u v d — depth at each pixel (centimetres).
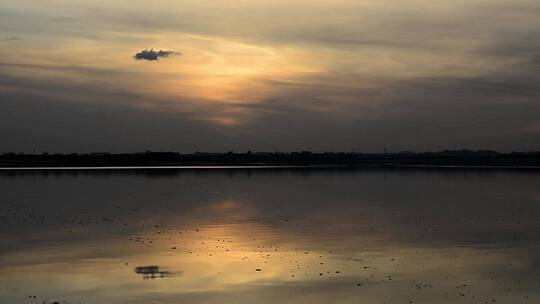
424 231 3619
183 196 6438
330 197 6350
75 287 2195
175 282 2269
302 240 3253
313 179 10744
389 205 5388
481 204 5519
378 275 2388
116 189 7619
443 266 2559
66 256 2769
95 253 2844
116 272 2430
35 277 2347
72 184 8781
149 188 7856
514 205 5403
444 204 5497
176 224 3956
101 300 2031
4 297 2066
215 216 4441
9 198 6122
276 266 2550
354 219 4253
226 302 2011
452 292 2139
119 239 3281
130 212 4725
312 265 2572
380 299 2052
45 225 3894
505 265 2584
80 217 4359
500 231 3634
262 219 4253
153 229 3706
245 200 5931
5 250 2923
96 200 5891
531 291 2156
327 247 3023
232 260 2675
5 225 3891
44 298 2056
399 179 10806
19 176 11612
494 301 2033
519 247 3039
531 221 4144
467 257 2761
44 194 6700
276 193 6950
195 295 2094
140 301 2023
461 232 3575
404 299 2052
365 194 6819
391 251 2916
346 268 2511
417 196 6519
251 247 3025
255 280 2302
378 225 3909
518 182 9600
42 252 2870
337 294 2109
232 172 14575
